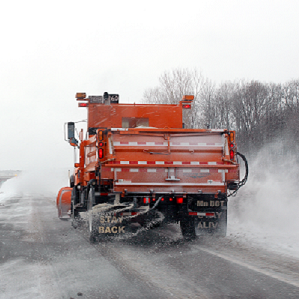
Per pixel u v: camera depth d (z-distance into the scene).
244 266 5.50
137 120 10.15
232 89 44.19
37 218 12.54
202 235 7.70
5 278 5.11
